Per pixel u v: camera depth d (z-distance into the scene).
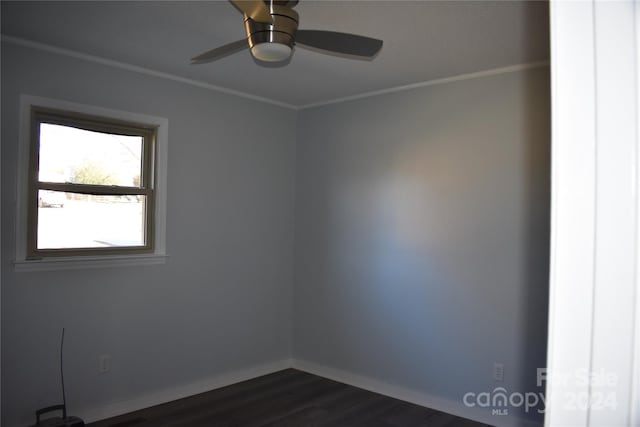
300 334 4.63
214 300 4.04
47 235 3.17
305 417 3.48
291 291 4.70
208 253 3.99
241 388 4.06
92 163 3.38
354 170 4.26
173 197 3.76
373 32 2.74
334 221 4.39
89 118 3.32
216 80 3.86
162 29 2.80
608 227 0.45
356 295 4.21
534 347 3.22
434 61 3.27
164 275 3.70
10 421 2.95
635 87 0.44
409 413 3.58
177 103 3.78
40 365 3.07
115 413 3.42
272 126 4.52
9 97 2.95
